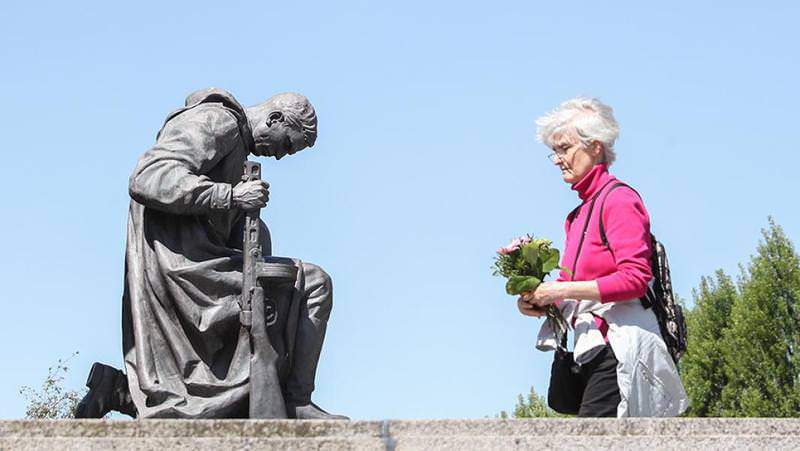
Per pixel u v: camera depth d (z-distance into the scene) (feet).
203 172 25.89
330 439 20.89
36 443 20.44
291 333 25.81
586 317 23.32
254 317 24.98
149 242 25.86
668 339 23.24
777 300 79.71
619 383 22.56
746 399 77.61
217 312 25.12
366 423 21.07
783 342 78.74
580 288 22.62
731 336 79.71
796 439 21.44
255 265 25.25
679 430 21.33
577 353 23.17
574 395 24.02
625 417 22.35
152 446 20.61
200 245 25.81
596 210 23.43
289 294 26.07
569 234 24.13
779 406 77.56
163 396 24.72
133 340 25.99
